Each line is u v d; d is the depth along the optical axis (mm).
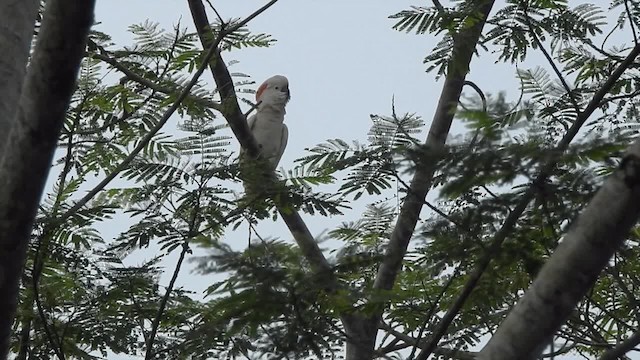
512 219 7531
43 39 6809
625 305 13094
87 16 6746
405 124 11109
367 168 11078
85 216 11453
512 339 6371
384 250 9352
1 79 9039
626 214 6148
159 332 11812
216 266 7539
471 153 6980
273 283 7695
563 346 11617
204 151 12203
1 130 8859
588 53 13867
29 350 11898
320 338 8148
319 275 8023
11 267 7289
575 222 6430
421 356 8273
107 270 11617
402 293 10656
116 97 13391
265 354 7988
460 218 7852
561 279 6297
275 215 12070
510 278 10336
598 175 7066
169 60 13578
